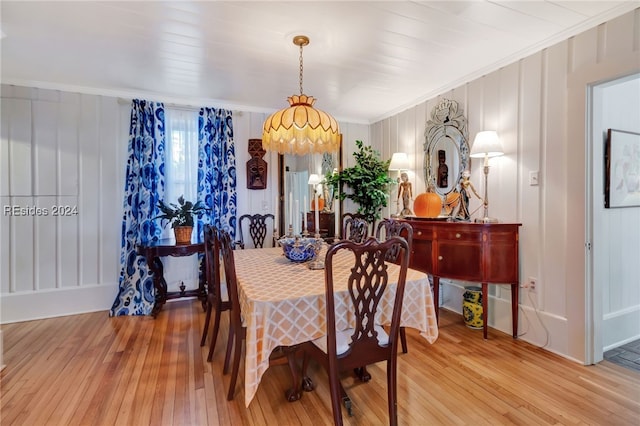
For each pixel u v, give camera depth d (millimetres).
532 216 2623
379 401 1896
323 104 4027
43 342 2670
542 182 2543
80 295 3395
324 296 1639
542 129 2537
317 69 2953
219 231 2246
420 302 1904
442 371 2209
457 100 3307
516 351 2496
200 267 3561
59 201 3320
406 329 2938
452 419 1727
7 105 3129
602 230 2363
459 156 3285
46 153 3270
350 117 4641
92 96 3430
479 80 3051
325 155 4543
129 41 2418
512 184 2773
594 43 2205
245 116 4102
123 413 1779
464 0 1952
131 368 2254
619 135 2549
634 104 2701
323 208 4492
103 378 2125
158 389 2004
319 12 2059
